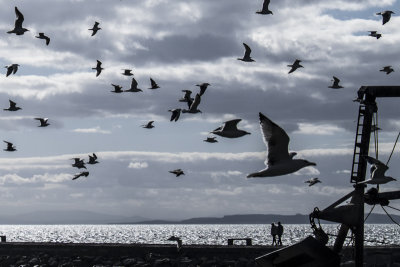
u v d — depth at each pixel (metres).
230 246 53.03
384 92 35.22
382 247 46.81
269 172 15.78
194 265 49.38
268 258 31.25
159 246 54.84
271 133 15.92
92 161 47.47
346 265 36.09
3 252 59.94
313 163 15.96
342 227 34.88
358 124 35.69
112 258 55.03
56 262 54.44
